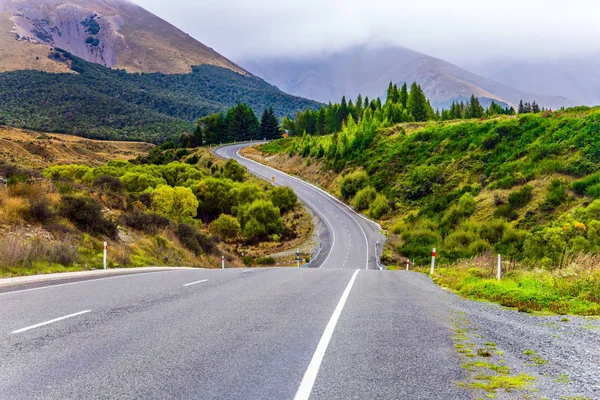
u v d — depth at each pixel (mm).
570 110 77250
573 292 10664
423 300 10430
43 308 8242
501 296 10711
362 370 4809
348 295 10820
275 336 6309
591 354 5684
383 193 81875
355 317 7879
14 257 15375
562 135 67875
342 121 146375
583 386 4391
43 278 13875
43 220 20656
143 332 6414
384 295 11094
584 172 58406
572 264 12859
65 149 162375
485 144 77875
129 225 27781
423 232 60375
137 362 4973
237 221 69062
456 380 4535
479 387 4332
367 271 21344
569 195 55688
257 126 187000
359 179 87875
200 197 78562
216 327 6820
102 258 20188
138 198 43750
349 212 81562
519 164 67438
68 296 9867
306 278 15289
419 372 4777
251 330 6656
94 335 6184
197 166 110938
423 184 77188
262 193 81938
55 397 3912
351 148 104312
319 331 6672
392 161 89625
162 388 4176
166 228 30734
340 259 54812
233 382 4367
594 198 52750
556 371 4910
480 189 67750
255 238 69125
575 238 41562
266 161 131125
